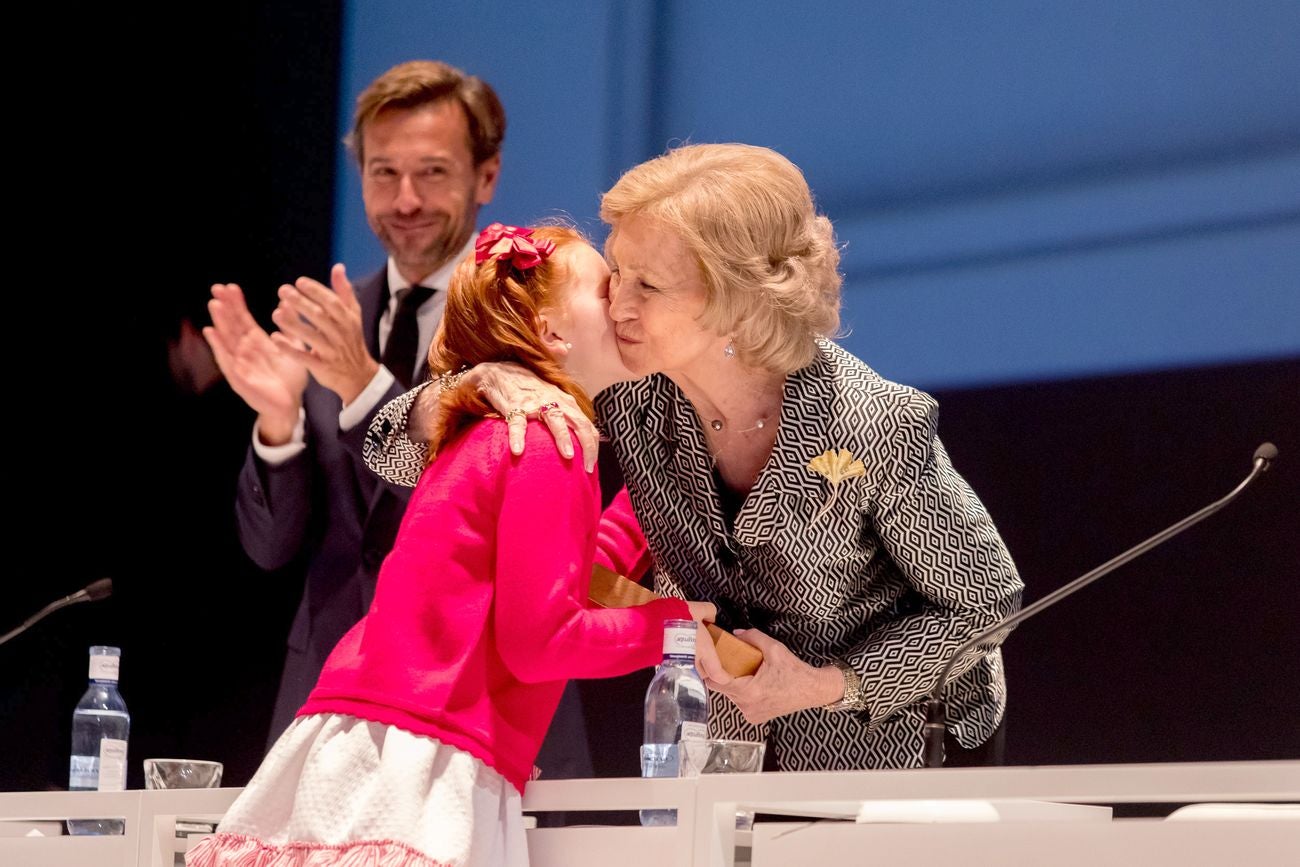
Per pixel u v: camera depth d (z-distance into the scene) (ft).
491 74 36.94
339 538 33.96
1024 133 30.37
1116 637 28.45
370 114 35.24
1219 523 27.48
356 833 16.40
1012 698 29.37
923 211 31.55
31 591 39.24
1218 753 27.17
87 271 40.06
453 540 17.94
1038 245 30.01
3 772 38.65
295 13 39.09
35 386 39.86
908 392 20.99
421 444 20.33
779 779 16.31
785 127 33.50
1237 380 27.45
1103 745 28.40
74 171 40.50
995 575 20.90
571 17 36.11
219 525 37.73
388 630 17.75
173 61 40.14
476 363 19.54
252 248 38.58
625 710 32.63
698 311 19.43
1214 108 28.09
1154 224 28.60
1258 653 26.89
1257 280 27.37
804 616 21.49
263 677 36.40
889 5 32.40
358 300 35.63
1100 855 14.51
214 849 17.37
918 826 15.65
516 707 17.93
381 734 17.15
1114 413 28.78
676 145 34.76
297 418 34.19
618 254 19.80
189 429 38.47
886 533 20.93
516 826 17.44
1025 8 30.60
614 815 30.14
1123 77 29.22
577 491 17.97
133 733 37.73
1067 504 29.22
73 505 39.17
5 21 41.52
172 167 39.81
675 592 22.36
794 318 19.83
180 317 38.96
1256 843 13.71
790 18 33.63
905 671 20.65
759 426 21.11
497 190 36.27
